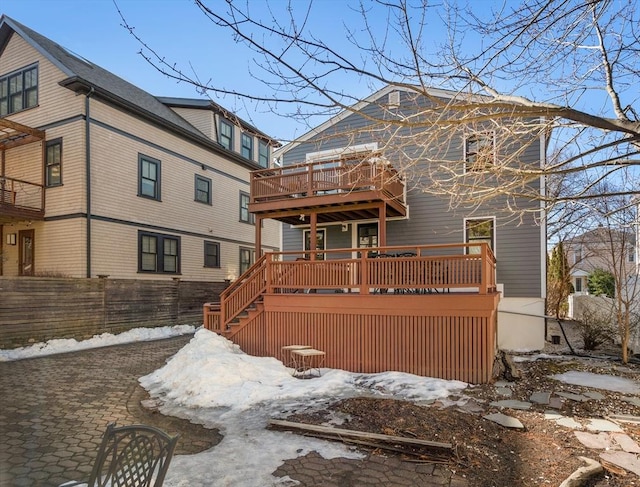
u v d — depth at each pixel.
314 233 11.02
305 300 8.00
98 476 2.45
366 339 7.48
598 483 3.57
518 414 5.25
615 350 10.52
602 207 10.73
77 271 11.88
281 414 5.18
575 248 20.84
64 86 11.95
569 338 12.59
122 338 11.35
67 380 7.04
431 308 7.07
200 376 6.46
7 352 8.89
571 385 6.75
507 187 4.71
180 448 4.22
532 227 10.58
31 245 12.86
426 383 6.53
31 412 5.36
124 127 13.42
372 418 4.90
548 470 3.74
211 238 17.41
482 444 4.29
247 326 8.52
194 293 14.33
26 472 3.69
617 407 5.62
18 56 13.32
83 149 12.02
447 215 11.45
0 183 12.26
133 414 5.33
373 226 12.52
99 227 12.42
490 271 8.03
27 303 9.42
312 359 7.76
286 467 3.75
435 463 3.84
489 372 6.70
